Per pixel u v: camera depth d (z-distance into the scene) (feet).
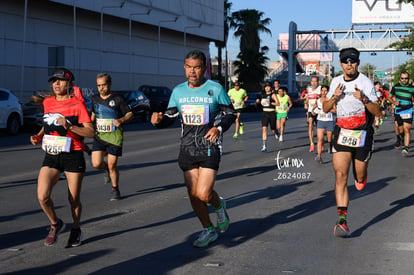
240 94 58.54
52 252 17.16
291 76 203.62
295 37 203.82
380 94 63.05
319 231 19.67
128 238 18.84
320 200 25.35
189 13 154.51
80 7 107.14
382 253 16.90
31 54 102.53
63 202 25.14
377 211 22.99
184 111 17.34
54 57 75.51
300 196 26.40
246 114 135.85
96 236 19.13
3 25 95.81
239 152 46.14
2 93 64.80
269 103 46.34
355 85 18.78
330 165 37.55
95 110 25.63
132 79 136.77
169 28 143.23
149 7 132.36
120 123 25.08
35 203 25.07
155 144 54.08
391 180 31.01
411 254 16.78
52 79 17.21
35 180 31.81
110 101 25.40
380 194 26.81
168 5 142.20
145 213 22.85
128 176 33.12
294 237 18.85
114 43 128.88
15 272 15.17
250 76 197.16
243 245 17.87
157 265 15.78
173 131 73.56
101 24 112.57
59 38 109.70
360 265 15.70
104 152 26.07
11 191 28.19
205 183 16.94
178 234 19.36
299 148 49.42
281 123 54.08
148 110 97.19
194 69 17.08
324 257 16.49
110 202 25.23
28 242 18.38
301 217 21.94
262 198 25.99
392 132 68.59
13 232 19.76
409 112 42.50
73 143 17.21
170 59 156.15
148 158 42.24
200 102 17.19
